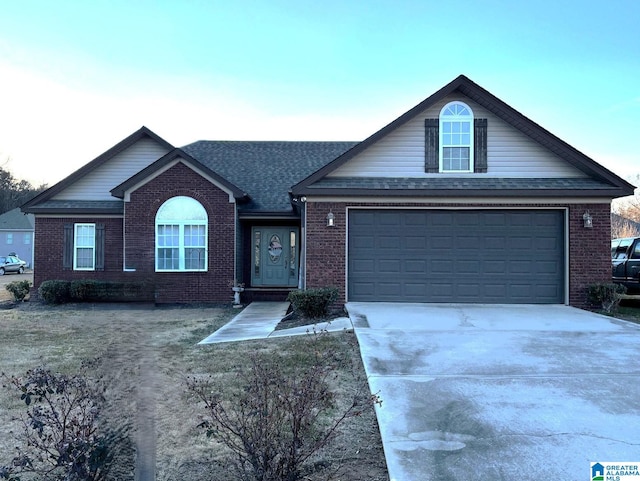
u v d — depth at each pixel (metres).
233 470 3.65
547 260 11.58
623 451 3.81
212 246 14.32
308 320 10.29
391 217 11.70
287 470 3.26
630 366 6.16
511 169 12.09
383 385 5.43
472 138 12.14
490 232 11.61
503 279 11.57
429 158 12.09
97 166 15.85
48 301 14.31
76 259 15.34
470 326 8.68
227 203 14.36
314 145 19.94
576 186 11.36
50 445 3.71
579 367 6.13
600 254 11.41
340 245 11.55
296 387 3.65
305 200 11.60
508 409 4.71
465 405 4.81
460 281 11.59
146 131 15.73
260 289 15.34
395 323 8.95
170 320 11.20
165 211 14.32
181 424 4.55
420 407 4.77
